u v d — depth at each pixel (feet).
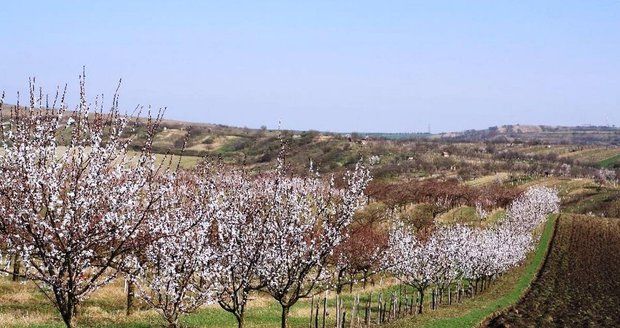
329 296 155.33
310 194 84.53
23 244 47.47
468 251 176.65
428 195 391.24
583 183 623.36
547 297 181.57
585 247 320.91
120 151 52.80
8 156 47.29
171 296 72.02
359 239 179.11
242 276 75.31
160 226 59.67
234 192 81.46
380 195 336.49
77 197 48.19
